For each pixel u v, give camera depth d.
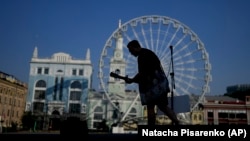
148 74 5.15
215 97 98.81
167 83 5.16
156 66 5.19
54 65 91.19
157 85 5.05
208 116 87.75
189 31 44.66
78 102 88.38
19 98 86.50
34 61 91.25
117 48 82.00
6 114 77.81
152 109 5.10
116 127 45.78
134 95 86.94
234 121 87.00
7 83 78.62
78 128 4.26
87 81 89.81
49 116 85.06
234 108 88.06
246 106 87.56
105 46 45.72
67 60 91.31
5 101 77.44
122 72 80.19
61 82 90.12
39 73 90.81
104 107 88.06
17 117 84.69
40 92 89.44
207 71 44.19
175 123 5.02
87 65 90.88
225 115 87.75
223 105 88.06
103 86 45.53
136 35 43.75
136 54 5.43
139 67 5.30
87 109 88.00
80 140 4.26
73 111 87.44
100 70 45.38
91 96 90.06
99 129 76.75
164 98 5.07
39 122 84.31
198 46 44.59
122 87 85.88
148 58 5.20
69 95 88.81
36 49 93.00
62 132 4.27
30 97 88.31
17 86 84.88
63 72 90.69
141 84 5.23
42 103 88.38
